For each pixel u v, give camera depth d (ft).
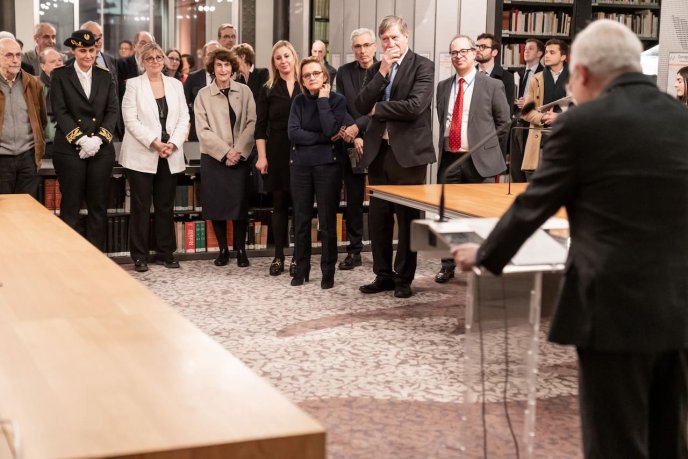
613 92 7.99
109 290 10.14
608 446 8.02
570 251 8.18
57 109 23.66
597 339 7.77
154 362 7.52
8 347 7.93
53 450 5.75
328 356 16.39
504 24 33.65
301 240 22.72
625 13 35.50
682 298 7.84
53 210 25.70
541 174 8.04
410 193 18.01
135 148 24.44
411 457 11.54
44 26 30.76
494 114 21.88
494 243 8.25
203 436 5.98
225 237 25.66
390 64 20.24
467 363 9.96
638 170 7.73
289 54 23.70
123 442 5.87
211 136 24.61
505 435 12.11
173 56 32.14
